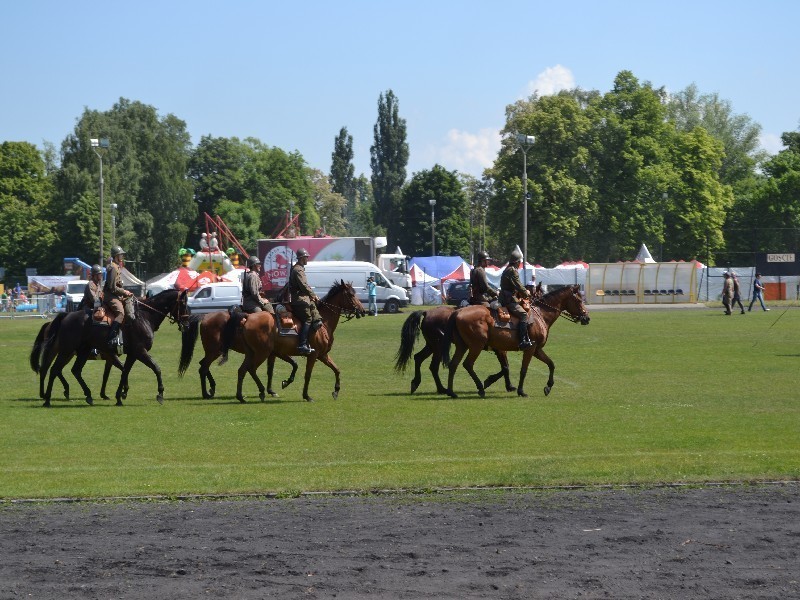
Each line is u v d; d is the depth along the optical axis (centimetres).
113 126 12081
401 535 1174
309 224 14625
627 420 2019
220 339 2450
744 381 2695
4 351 4016
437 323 2469
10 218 11881
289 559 1077
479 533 1181
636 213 9719
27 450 1720
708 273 8694
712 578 1002
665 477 1470
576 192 9419
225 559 1079
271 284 8050
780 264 9088
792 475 1477
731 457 1603
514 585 984
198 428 1958
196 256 8294
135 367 3378
